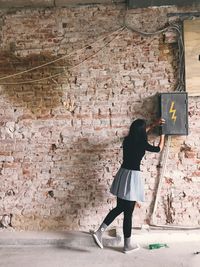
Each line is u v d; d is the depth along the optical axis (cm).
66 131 402
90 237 374
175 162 396
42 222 400
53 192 401
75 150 401
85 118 401
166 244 369
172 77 396
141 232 380
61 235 381
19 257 341
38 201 401
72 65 403
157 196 394
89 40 402
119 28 400
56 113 403
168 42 395
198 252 346
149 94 398
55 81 403
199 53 389
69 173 401
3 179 402
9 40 405
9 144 404
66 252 354
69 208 400
